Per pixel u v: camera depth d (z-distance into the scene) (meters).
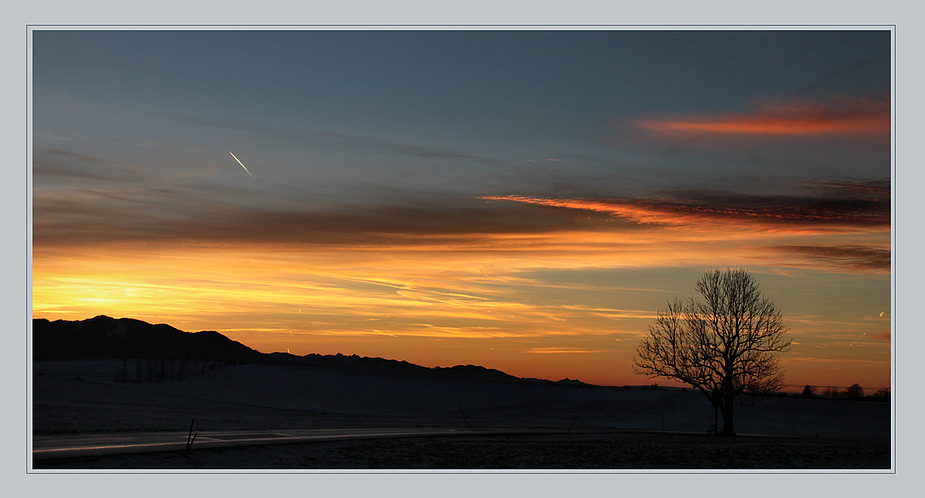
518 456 39.88
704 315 66.44
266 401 174.12
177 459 29.83
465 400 180.88
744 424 105.69
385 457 37.09
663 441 52.19
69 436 37.78
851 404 121.44
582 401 154.38
